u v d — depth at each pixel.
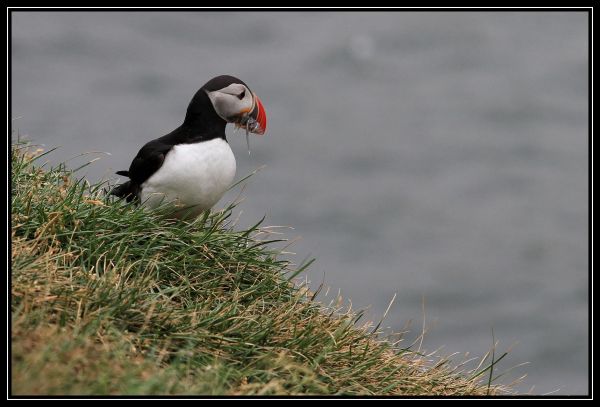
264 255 5.89
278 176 28.12
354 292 18.75
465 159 31.42
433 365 5.51
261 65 47.94
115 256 5.15
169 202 5.80
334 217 24.28
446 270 20.52
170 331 4.71
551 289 19.83
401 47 50.62
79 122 33.97
